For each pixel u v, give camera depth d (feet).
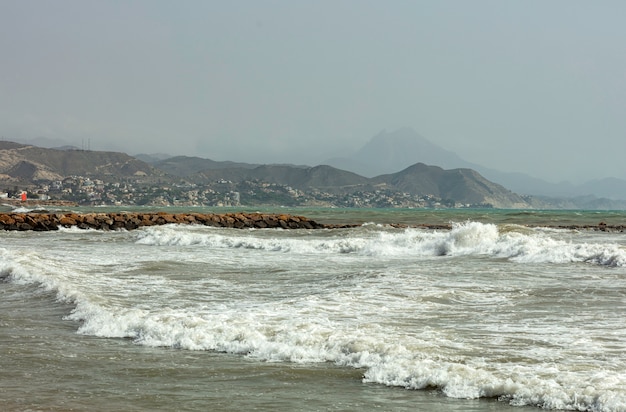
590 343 32.19
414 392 25.85
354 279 56.29
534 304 44.16
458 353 30.17
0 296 51.65
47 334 37.42
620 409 22.45
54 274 59.93
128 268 68.08
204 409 23.67
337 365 29.89
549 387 24.72
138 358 31.63
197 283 57.41
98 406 23.94
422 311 41.63
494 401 24.54
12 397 25.09
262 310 41.98
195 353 32.68
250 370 29.25
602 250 69.92
